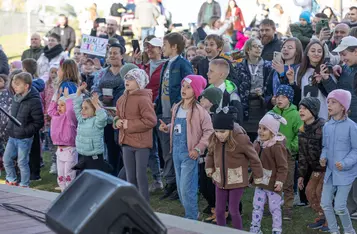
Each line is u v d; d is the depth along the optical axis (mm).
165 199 7934
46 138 10461
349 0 15227
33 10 23453
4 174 10148
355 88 6824
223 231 5254
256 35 11211
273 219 6227
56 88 9234
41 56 12031
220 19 14742
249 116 8320
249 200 7730
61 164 8195
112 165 8523
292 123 7086
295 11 15625
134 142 6918
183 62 7766
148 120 6871
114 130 8375
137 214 3584
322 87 7379
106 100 8461
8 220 5770
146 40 9312
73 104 7957
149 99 6965
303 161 6652
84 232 3480
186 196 6453
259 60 8375
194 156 6348
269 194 6219
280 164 6121
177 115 6652
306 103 6543
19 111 8750
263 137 6195
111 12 17875
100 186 3668
